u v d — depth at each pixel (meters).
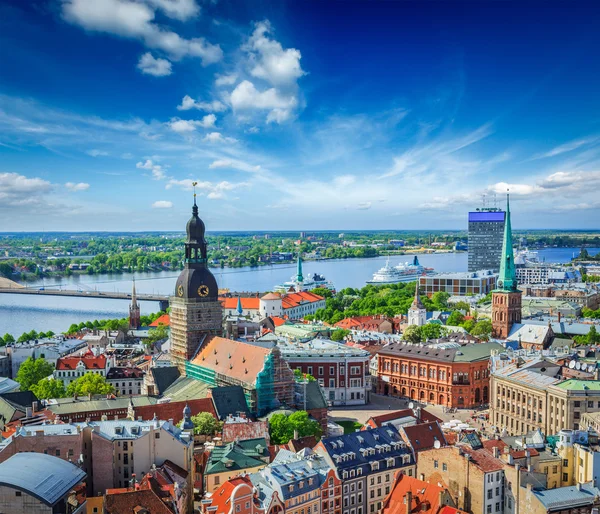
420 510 142.38
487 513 144.12
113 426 163.38
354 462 164.12
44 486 123.69
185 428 183.50
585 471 146.50
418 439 178.62
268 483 146.62
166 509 134.12
